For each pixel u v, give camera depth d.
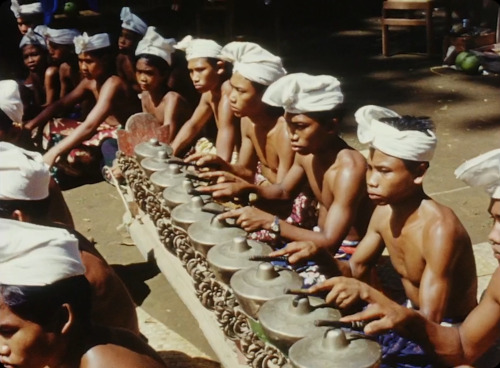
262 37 9.45
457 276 2.74
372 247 2.94
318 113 3.17
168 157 3.79
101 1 10.58
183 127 4.58
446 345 2.44
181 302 3.77
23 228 1.91
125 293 2.72
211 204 3.27
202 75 4.29
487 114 6.40
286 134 3.64
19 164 2.61
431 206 2.72
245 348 2.68
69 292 1.90
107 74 5.31
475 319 2.47
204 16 9.84
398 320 2.32
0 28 9.42
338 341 2.13
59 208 3.20
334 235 3.16
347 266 2.95
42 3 7.46
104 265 2.69
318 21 10.16
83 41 5.17
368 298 2.34
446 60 7.88
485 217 4.47
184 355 3.30
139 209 4.36
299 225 3.70
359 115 2.73
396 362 2.65
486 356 2.83
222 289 2.88
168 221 3.64
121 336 2.01
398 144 2.62
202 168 3.93
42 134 5.68
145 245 4.14
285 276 2.58
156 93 4.85
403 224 2.78
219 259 2.76
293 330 2.28
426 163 2.68
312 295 2.54
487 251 3.85
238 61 3.70
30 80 6.21
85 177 5.49
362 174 3.19
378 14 10.30
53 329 1.89
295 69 8.18
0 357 1.89
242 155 3.93
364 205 3.36
